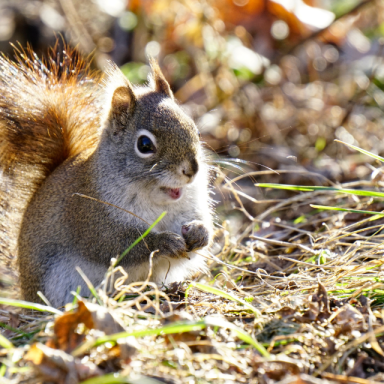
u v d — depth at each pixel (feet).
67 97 36.94
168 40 62.18
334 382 20.07
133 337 21.79
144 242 31.32
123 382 19.31
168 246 31.01
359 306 25.04
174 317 23.58
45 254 33.32
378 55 52.11
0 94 35.86
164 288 31.32
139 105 32.04
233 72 59.93
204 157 35.06
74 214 32.73
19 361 21.38
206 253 34.60
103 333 21.56
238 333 20.68
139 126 31.45
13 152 35.86
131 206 31.81
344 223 37.27
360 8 54.75
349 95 57.62
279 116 56.65
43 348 20.17
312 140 53.06
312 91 59.16
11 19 65.62
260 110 55.36
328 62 65.05
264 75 58.90
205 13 59.36
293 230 39.29
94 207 32.04
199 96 58.90
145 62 63.82
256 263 35.35
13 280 35.96
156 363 20.86
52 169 36.37
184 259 33.42
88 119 37.17
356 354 21.80
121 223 31.65
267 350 22.33
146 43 64.90
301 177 47.06
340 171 46.06
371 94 55.01
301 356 21.70
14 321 26.71
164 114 31.40
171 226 33.53
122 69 62.08
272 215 44.01
